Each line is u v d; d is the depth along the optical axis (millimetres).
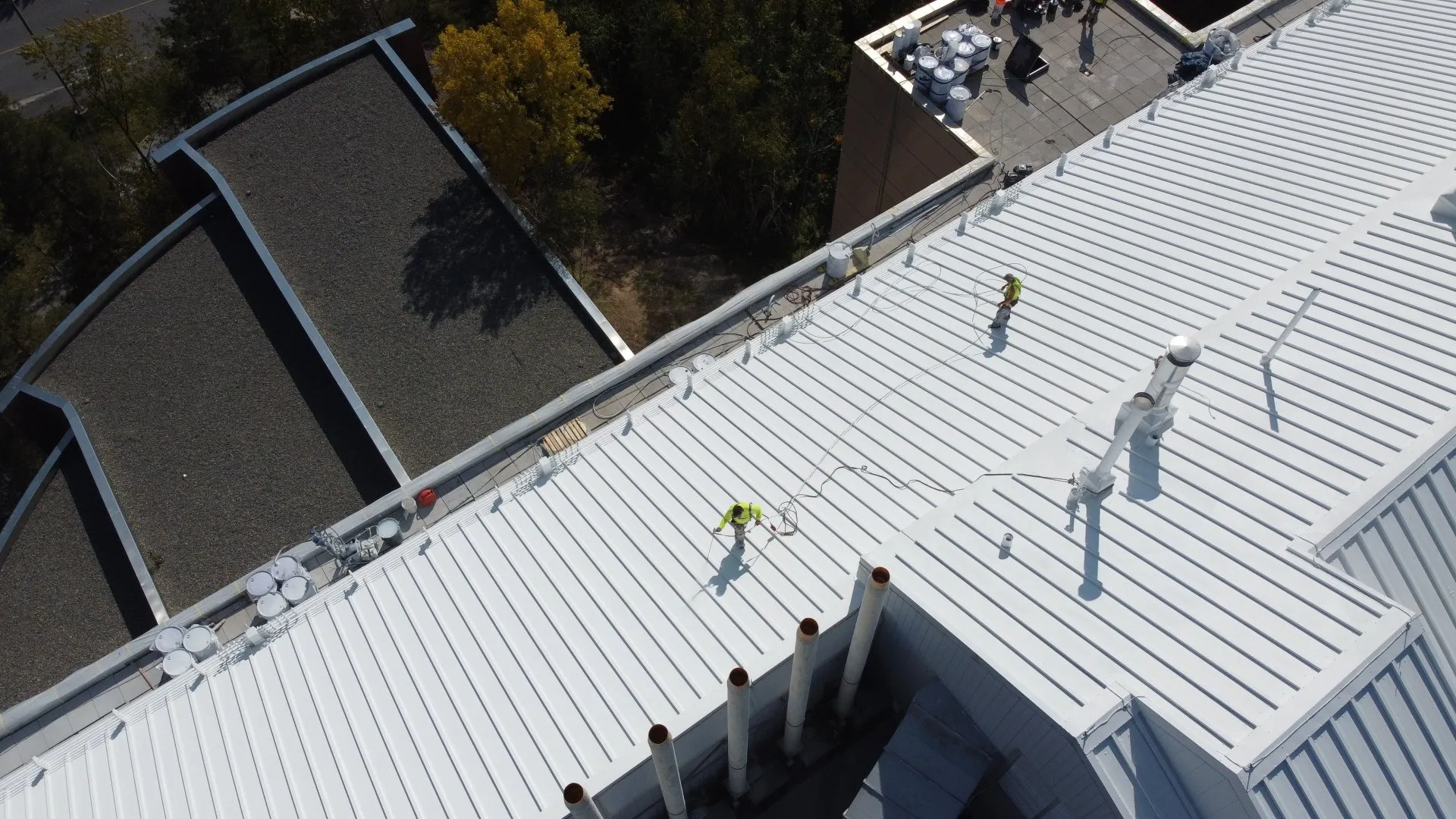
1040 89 38344
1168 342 25156
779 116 47625
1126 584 19828
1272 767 16672
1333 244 26219
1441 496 20641
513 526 24781
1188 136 31406
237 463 37531
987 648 19188
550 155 43344
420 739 21188
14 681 33750
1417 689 18047
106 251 51094
